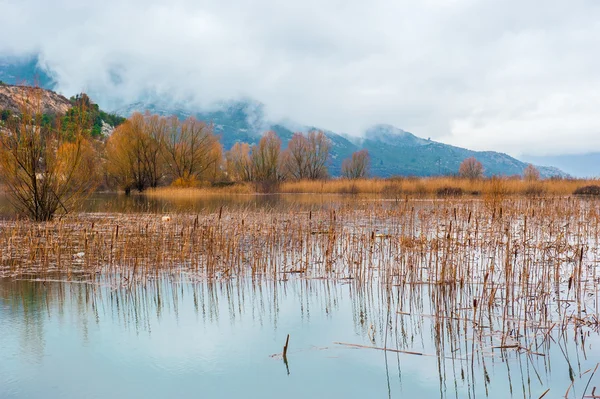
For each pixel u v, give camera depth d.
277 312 9.14
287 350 7.32
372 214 23.88
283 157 82.06
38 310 9.16
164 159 65.25
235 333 8.03
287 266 12.90
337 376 6.44
